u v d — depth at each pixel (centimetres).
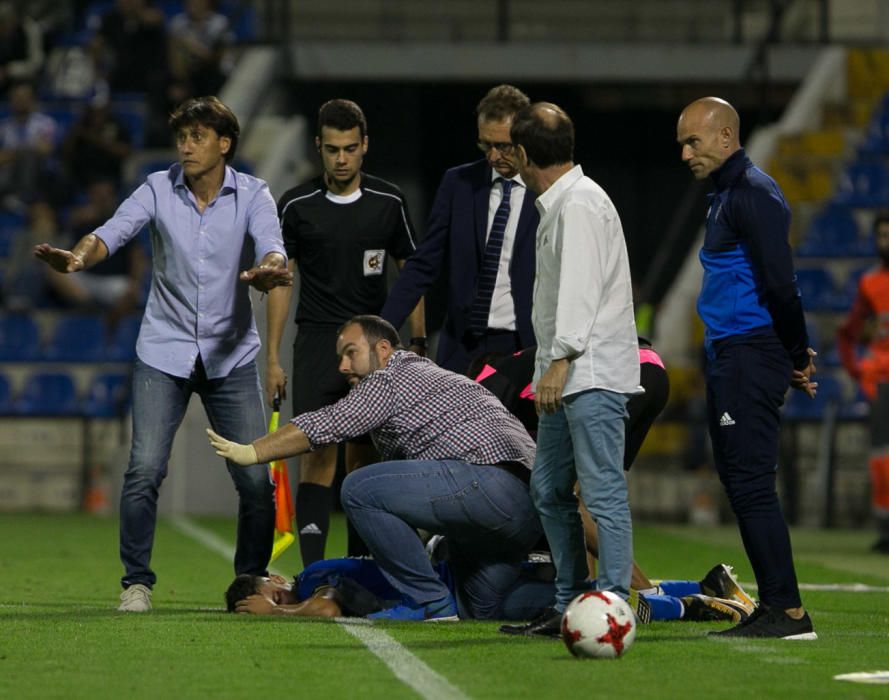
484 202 2289
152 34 5856
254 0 5853
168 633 1831
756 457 1819
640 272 5662
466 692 1441
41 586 2503
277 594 2078
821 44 5588
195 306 2098
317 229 2369
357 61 5266
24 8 6156
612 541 1753
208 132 2066
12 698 1414
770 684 1501
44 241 5066
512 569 2006
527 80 5216
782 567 1825
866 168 5216
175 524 4031
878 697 1435
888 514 3453
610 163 5628
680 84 5306
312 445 1919
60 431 4725
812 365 1858
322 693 1438
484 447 1938
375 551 1969
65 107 5928
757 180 1814
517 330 2267
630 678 1526
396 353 1992
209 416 2156
